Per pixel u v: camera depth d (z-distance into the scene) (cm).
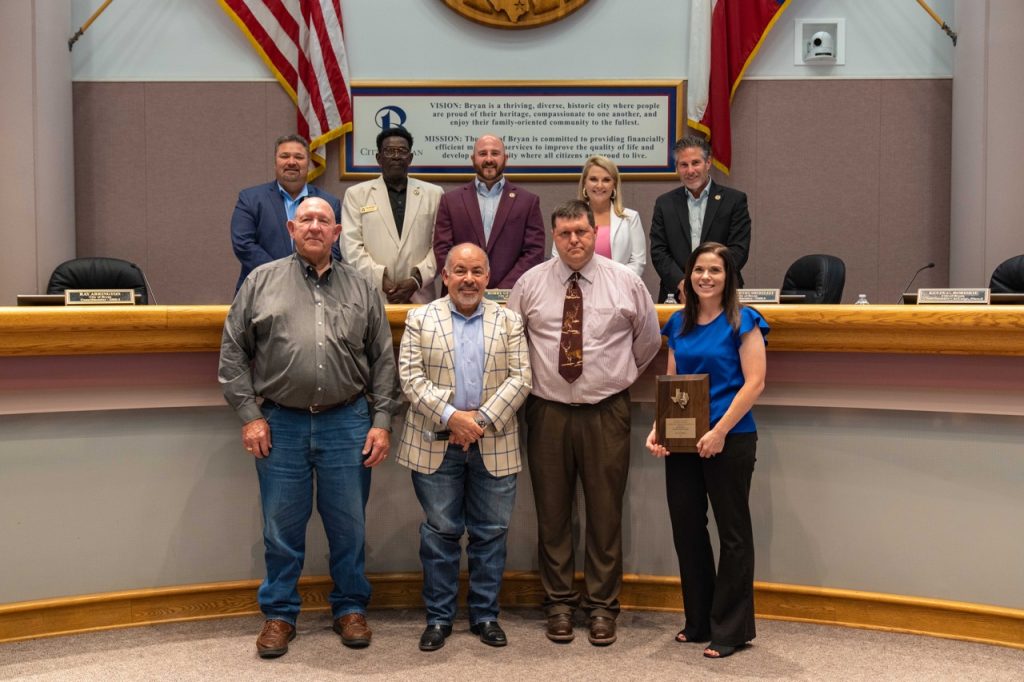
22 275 511
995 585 304
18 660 289
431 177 562
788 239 569
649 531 339
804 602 325
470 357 298
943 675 276
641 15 561
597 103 563
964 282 539
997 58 514
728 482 291
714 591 300
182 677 275
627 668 281
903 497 314
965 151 539
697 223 409
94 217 556
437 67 561
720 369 293
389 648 299
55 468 312
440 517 303
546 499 312
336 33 551
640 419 338
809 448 324
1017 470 301
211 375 321
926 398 307
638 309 306
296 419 297
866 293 568
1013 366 298
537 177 564
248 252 378
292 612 303
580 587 339
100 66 555
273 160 561
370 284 308
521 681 270
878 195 566
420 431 302
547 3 554
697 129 556
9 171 507
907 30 562
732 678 273
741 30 556
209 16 558
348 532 303
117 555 320
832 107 566
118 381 313
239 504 332
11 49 506
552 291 310
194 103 558
